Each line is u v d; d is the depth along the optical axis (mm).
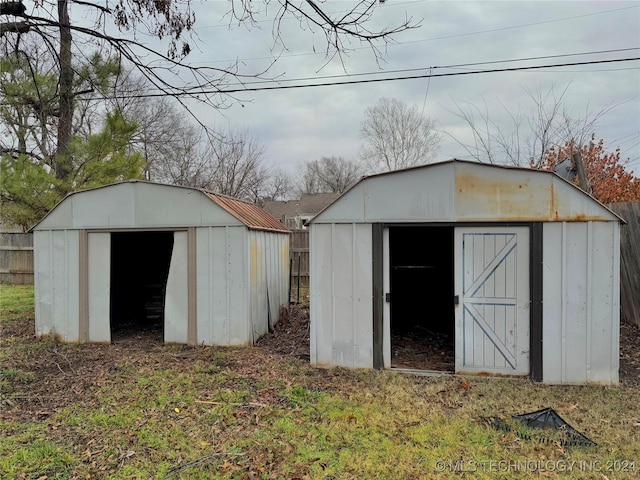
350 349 5664
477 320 5332
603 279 5004
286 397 4691
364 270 5598
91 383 5195
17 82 5395
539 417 4023
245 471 3262
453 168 5324
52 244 7254
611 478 3125
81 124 8977
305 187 45531
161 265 10102
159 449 3615
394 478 3170
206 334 6891
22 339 7270
